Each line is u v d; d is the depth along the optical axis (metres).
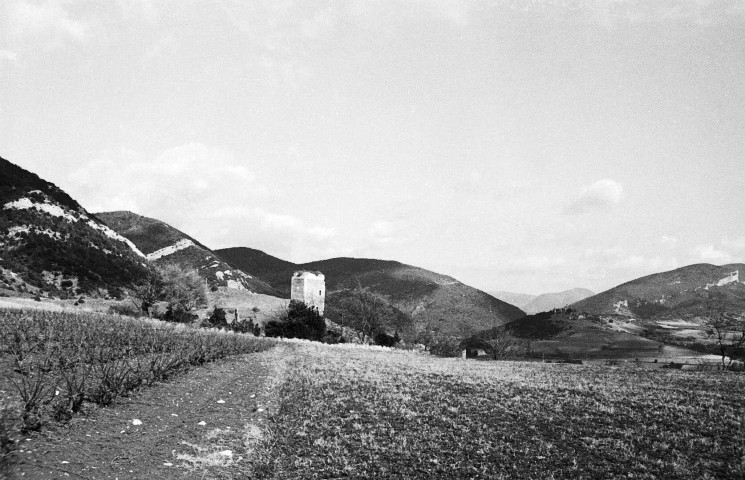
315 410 17.17
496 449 13.38
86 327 23.59
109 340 22.06
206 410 15.27
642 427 16.08
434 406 18.73
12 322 22.05
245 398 18.14
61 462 9.19
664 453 13.41
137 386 16.23
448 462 12.21
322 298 122.75
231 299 121.06
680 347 120.62
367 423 15.76
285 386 21.78
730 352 84.50
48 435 10.38
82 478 8.77
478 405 19.22
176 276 73.12
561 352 115.62
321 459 12.06
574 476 11.45
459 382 25.64
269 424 14.94
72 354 18.23
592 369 36.44
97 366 17.42
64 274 97.19
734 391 24.28
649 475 11.55
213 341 30.41
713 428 16.20
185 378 19.97
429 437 14.35
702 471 12.01
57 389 13.61
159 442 11.48
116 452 10.32
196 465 10.54
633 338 137.12
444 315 199.25
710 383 27.53
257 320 100.25
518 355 101.62
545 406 19.31
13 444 9.20
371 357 40.66
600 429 15.79
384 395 20.56
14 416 9.85
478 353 88.88
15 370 14.91
